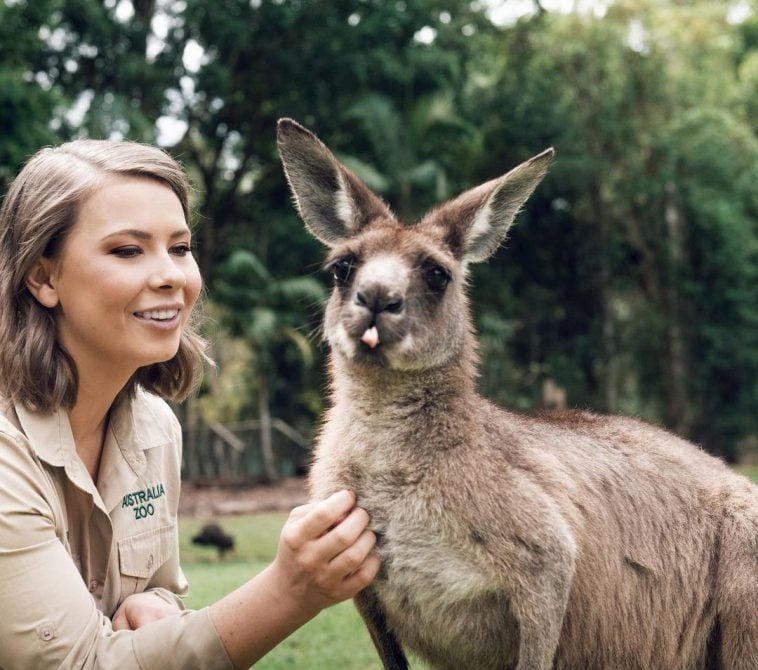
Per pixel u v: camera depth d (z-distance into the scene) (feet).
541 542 11.07
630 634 13.21
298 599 9.57
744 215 86.99
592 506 12.70
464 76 79.36
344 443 11.60
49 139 54.19
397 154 68.69
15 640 9.03
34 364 9.80
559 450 13.19
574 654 12.67
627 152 85.51
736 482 14.46
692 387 87.76
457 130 70.08
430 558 11.17
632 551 13.14
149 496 11.39
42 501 9.46
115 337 9.86
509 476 11.36
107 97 61.77
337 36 71.87
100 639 9.36
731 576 13.51
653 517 13.51
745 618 13.28
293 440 75.82
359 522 9.73
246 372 76.64
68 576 9.32
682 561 13.60
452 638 11.59
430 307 11.91
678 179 85.05
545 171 13.08
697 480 14.32
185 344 11.61
